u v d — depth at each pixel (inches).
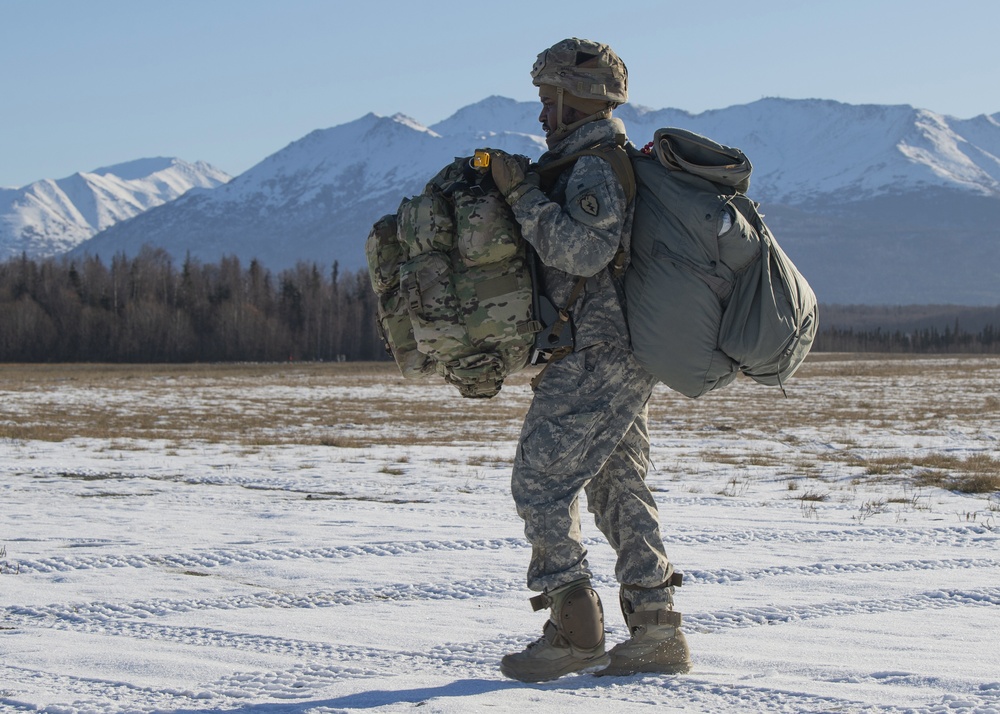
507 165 257.1
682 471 1097.4
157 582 467.8
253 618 387.5
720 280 256.5
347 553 543.2
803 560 516.4
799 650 319.6
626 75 278.4
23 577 480.7
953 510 767.7
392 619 384.2
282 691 277.0
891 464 1203.9
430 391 3464.6
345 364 7190.0
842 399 2883.9
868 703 246.4
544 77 272.1
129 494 864.9
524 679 273.3
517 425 1996.8
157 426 1921.8
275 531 631.8
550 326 262.5
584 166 259.8
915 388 3540.8
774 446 1496.1
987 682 265.9
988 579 465.1
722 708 243.1
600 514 281.4
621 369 264.4
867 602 411.8
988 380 4141.2
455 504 794.2
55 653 328.5
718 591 436.8
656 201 262.2
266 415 2284.7
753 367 262.2
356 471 1091.9
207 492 884.0
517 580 463.8
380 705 252.1
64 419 2076.8
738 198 263.1
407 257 272.5
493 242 257.9
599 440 263.6
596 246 250.8
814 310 271.3
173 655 325.7
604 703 245.0
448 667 305.3
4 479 982.4
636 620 277.3
